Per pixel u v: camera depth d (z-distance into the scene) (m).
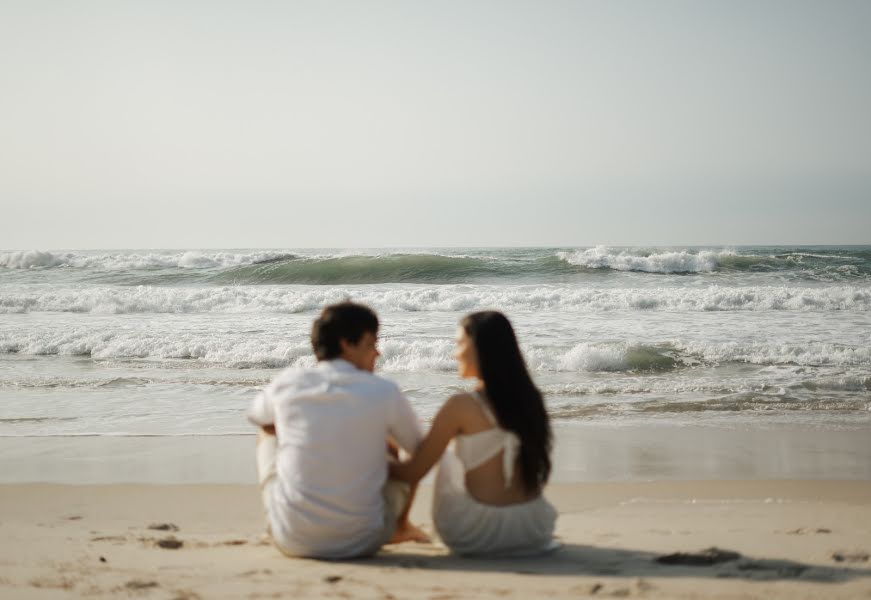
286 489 3.24
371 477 3.24
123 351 12.63
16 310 17.84
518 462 3.31
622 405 8.59
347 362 3.29
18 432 7.48
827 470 5.90
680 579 2.93
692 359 11.37
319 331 3.33
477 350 3.30
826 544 3.64
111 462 6.26
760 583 2.86
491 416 3.28
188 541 3.84
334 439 3.18
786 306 17.58
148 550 3.58
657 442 6.91
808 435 7.18
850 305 17.52
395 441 3.40
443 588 2.79
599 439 7.05
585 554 3.45
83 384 10.13
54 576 3.03
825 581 2.89
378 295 18.88
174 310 18.06
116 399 9.17
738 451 6.55
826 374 10.20
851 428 7.46
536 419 3.30
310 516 3.19
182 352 12.54
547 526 3.41
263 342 12.84
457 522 3.34
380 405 3.23
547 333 13.66
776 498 5.10
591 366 10.96
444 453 3.44
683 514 4.62
